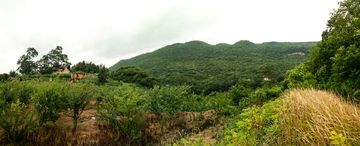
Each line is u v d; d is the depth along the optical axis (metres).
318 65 8.48
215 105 11.35
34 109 5.44
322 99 3.20
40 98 5.49
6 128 4.46
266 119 3.75
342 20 7.31
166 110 9.59
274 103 4.45
